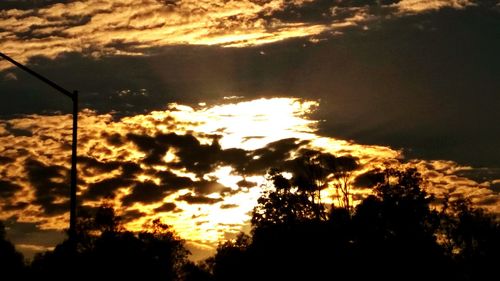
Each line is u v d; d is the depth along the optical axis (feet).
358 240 163.53
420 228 161.79
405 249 157.38
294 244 172.24
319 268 165.78
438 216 164.55
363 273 159.12
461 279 165.48
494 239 165.99
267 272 176.45
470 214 166.30
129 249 155.12
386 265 157.99
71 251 94.99
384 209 162.30
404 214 161.38
